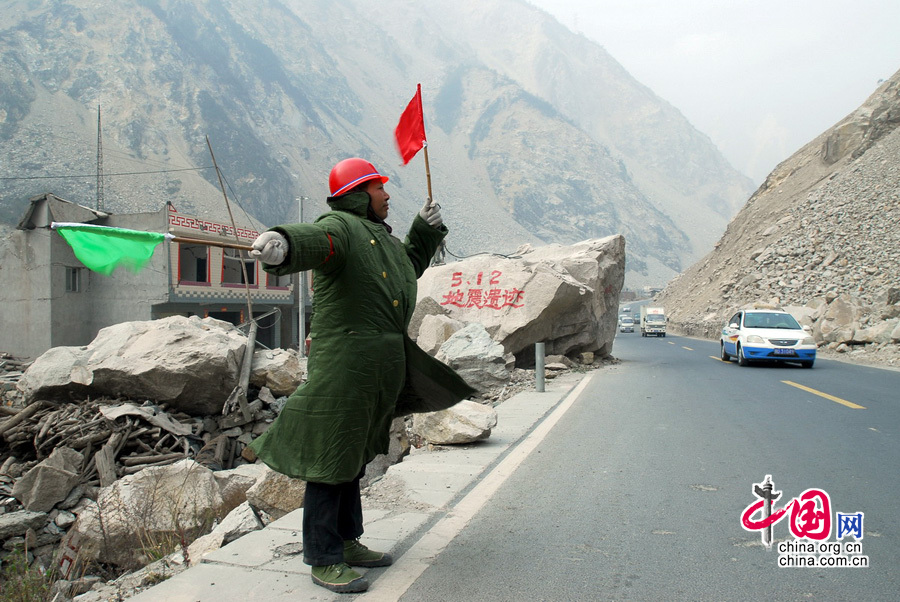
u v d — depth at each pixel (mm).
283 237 2893
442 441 7258
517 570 3721
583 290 16641
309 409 3283
